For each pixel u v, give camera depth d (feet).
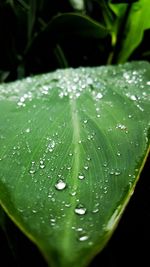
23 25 1.69
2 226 1.15
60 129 0.93
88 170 0.81
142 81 1.15
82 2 1.81
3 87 1.19
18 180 0.79
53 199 0.75
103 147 0.87
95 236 0.65
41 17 1.73
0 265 1.21
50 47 1.53
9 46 1.63
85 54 1.66
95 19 1.90
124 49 1.52
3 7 1.58
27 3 1.77
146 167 1.26
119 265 1.25
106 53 1.62
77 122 0.95
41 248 0.61
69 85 1.15
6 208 0.72
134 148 0.87
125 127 0.93
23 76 1.57
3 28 1.60
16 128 0.94
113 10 1.45
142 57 1.57
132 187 0.77
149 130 0.92
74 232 0.66
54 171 0.81
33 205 0.73
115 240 1.28
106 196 0.75
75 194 0.76
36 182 0.79
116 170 0.81
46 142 0.89
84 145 0.88
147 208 1.29
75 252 0.61
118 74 1.21
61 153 0.86
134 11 1.42
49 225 0.67
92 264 1.20
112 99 1.05
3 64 1.63
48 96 1.08
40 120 0.97
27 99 1.07
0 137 0.91
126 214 1.29
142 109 1.00
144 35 1.55
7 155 0.86
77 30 1.44
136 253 1.27
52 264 0.59
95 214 0.71
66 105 1.02
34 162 0.84
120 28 1.48
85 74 1.24
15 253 1.16
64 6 1.77
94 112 0.99
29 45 1.51
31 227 0.67
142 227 1.29
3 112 1.01
